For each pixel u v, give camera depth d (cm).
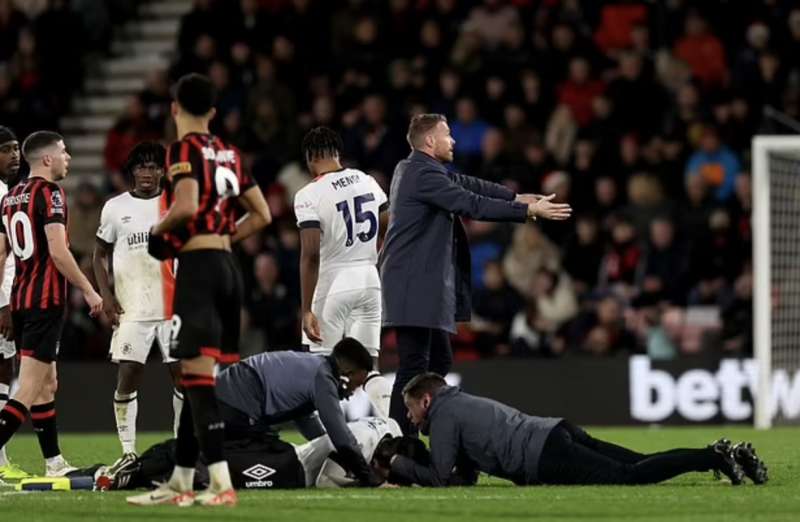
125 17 7938
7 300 3662
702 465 3059
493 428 3078
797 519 2622
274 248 6291
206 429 2734
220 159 2758
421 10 6938
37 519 2694
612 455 3123
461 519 2631
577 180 6384
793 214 6081
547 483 3084
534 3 6950
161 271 3825
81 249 6575
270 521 2598
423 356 3553
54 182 3484
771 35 6656
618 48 6869
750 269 6212
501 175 6400
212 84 2788
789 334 6038
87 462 4222
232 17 7081
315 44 7025
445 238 3550
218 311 2759
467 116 6550
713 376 5869
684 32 6825
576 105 6631
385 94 6750
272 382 3197
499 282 6166
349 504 2836
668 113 6550
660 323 6059
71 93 7500
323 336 3762
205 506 2766
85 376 5891
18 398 3425
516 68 6725
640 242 6275
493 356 6103
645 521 2605
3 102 7225
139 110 6975
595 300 6122
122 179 6706
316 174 3759
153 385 5828
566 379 5897
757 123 6462
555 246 6362
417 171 3531
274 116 6762
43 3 7550
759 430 5556
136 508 2780
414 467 3131
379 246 3866
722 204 6322
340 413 3142
